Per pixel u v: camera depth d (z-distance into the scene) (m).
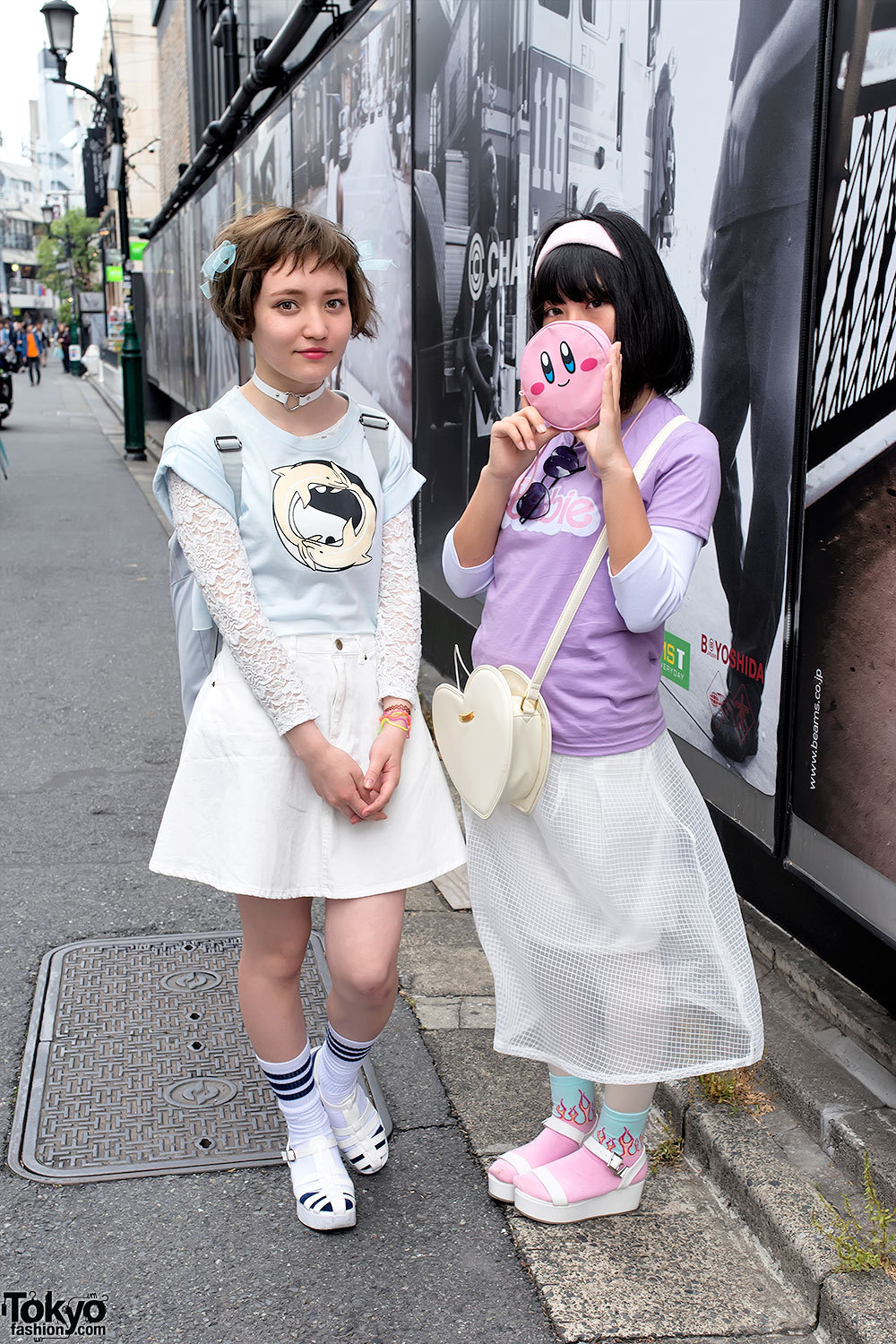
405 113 5.60
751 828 3.04
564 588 2.05
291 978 2.27
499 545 2.17
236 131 11.39
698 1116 2.51
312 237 1.97
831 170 2.56
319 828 2.14
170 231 18.86
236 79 11.26
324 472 2.12
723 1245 2.28
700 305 3.12
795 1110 2.51
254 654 2.04
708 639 3.20
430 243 5.42
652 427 2.01
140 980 3.24
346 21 6.75
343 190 6.91
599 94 3.60
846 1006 2.71
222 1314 2.10
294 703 2.05
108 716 5.64
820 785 2.72
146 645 6.95
